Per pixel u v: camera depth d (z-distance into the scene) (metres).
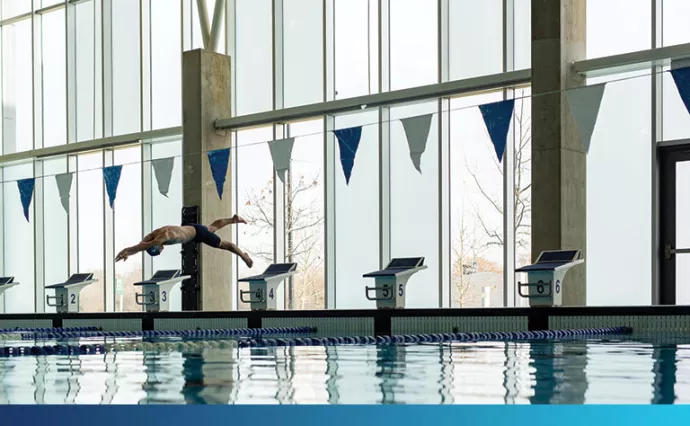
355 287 11.87
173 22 14.19
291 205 12.77
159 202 14.50
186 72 12.96
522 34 10.49
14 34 16.80
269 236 13.19
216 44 13.06
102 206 15.31
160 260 14.42
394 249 11.52
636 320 7.89
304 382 3.90
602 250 9.73
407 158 11.49
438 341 7.31
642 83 9.51
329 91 12.20
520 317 8.50
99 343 7.77
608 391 3.41
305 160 12.67
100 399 3.37
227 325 10.63
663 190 9.48
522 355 5.48
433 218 11.17
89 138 15.38
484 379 3.95
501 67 10.66
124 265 15.00
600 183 9.77
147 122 14.42
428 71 11.33
